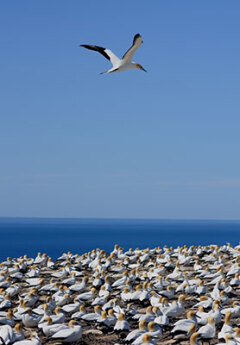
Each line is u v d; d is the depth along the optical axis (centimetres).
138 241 16500
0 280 3388
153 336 1986
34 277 3497
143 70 1484
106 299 2644
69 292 2934
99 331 2255
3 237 19388
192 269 3822
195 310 2512
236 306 2403
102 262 4038
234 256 4125
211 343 2083
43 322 2233
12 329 2044
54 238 18538
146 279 3316
